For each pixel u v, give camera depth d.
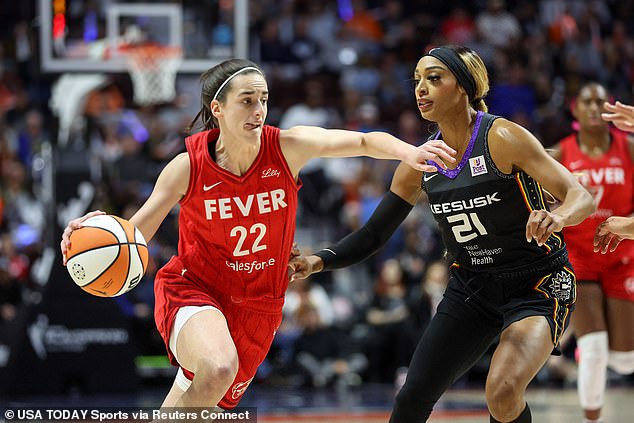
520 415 10.23
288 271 11.73
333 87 40.06
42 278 25.92
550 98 41.06
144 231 10.94
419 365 11.16
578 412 21.31
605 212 16.39
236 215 10.73
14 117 37.62
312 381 27.75
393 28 44.28
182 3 26.05
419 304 28.39
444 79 10.91
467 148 10.91
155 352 27.88
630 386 28.81
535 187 10.97
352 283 31.69
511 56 41.91
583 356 15.92
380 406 23.19
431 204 11.34
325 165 35.34
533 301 10.93
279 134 10.85
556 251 11.27
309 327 28.23
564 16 44.78
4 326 25.92
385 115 39.28
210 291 11.05
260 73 10.68
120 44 25.58
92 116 29.16
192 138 10.94
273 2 42.94
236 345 11.17
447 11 46.19
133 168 29.42
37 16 25.27
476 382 29.70
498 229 10.93
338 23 43.41
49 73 25.11
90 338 25.08
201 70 26.06
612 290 16.11
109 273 10.59
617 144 16.59
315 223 33.66
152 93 25.89
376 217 12.05
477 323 11.23
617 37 46.06
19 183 33.16
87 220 10.88
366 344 28.44
